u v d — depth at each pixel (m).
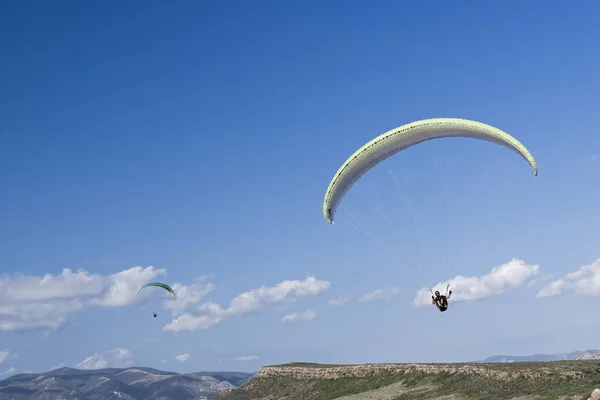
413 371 108.75
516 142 50.06
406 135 55.91
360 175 60.56
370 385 114.19
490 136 52.69
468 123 53.34
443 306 48.91
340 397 115.06
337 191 61.03
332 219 62.88
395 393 101.12
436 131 55.28
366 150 57.34
